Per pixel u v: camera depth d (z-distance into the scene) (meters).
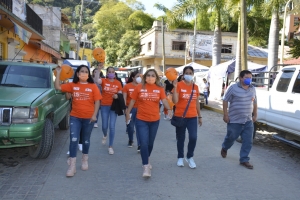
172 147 7.25
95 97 5.01
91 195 4.26
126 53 42.38
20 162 5.66
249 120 5.79
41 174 5.04
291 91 6.56
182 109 5.39
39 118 5.18
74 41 40.72
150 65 36.12
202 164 5.91
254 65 17.02
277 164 6.19
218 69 17.70
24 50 17.75
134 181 4.86
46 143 5.57
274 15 14.94
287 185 4.95
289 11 16.95
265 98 7.48
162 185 4.72
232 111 5.82
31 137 4.99
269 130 7.57
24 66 6.95
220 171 5.52
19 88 6.13
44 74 6.85
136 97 4.99
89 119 5.05
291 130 6.49
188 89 5.38
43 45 18.72
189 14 17.55
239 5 15.99
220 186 4.77
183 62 34.56
